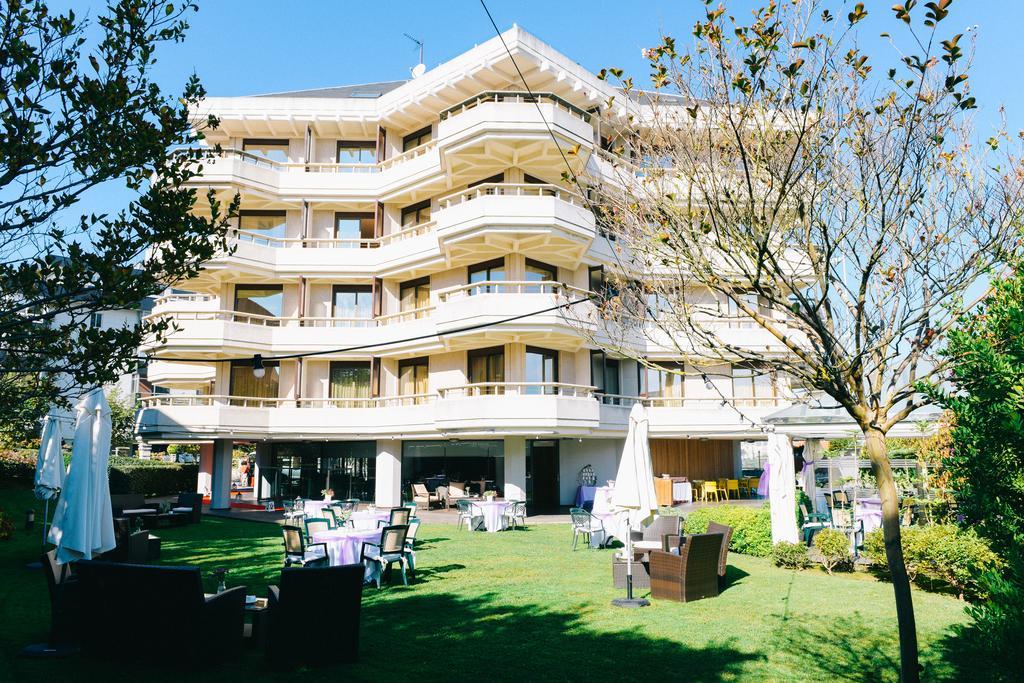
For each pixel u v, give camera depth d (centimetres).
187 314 2723
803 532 1577
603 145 2428
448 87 2680
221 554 1434
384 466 2684
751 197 543
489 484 2619
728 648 786
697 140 609
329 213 3020
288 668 701
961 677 691
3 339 542
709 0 554
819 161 554
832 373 533
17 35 515
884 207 545
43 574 1179
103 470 948
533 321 2250
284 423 2634
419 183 2784
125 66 584
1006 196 534
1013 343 484
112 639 722
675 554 1095
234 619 740
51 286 546
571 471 2731
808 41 512
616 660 740
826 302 565
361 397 2838
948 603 1032
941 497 1276
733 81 549
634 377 2811
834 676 696
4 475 2597
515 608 974
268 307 2923
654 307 682
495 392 2361
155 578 709
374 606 988
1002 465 493
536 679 679
